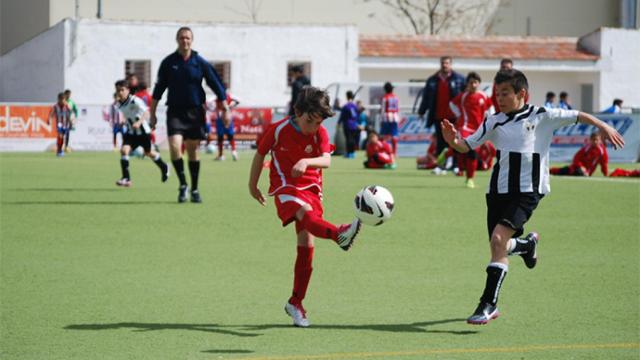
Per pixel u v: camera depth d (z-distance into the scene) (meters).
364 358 10.48
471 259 17.38
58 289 14.47
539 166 12.09
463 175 37.97
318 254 17.83
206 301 13.66
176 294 14.16
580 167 38.72
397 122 51.03
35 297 13.87
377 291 14.42
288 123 12.05
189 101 25.89
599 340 11.40
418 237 20.06
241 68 73.81
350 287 14.73
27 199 27.33
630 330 11.92
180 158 26.31
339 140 54.69
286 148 12.05
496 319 12.53
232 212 24.23
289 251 18.20
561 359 10.50
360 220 11.15
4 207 25.19
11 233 20.41
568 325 12.19
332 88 69.94
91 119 59.81
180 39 25.38
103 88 70.81
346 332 11.79
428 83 37.22
